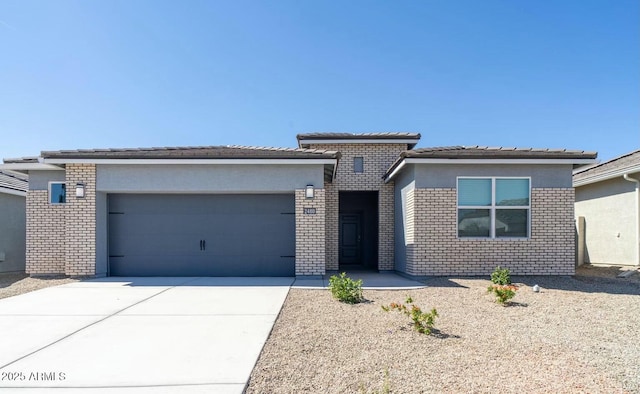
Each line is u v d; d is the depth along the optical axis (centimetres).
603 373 407
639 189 1295
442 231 1050
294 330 557
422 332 542
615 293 839
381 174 1448
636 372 409
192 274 1119
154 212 1129
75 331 556
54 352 470
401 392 363
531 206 1047
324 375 401
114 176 1069
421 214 1052
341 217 1653
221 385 378
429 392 363
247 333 543
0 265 1372
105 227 1105
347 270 1455
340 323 593
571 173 1053
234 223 1129
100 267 1080
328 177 1329
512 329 564
